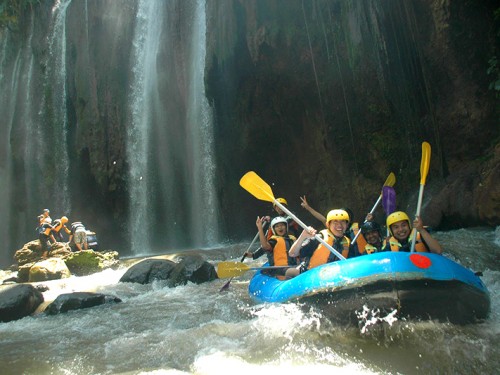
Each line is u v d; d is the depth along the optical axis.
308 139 14.21
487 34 9.57
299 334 4.17
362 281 4.03
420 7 10.21
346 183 12.84
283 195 15.40
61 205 19.81
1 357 4.50
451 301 4.04
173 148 17.75
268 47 13.25
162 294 7.02
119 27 18.69
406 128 11.18
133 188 18.20
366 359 3.63
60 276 9.70
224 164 15.81
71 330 5.31
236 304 5.88
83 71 19.12
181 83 17.41
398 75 10.90
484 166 9.04
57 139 20.08
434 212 9.33
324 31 12.27
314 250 5.19
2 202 20.94
